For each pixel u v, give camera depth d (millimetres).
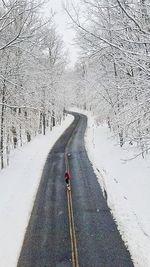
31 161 33781
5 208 20656
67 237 16906
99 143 41750
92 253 15180
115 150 33875
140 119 12750
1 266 14734
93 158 33594
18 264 14805
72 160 33812
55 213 20125
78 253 15273
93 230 17469
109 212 19641
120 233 16859
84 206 20922
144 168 24531
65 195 23297
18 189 24547
